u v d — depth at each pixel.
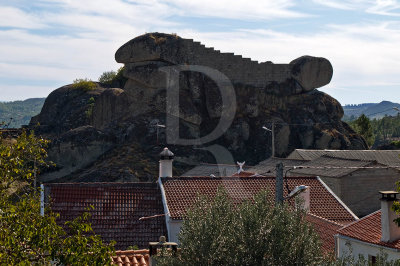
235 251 17.44
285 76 99.38
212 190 37.41
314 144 94.62
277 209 18.34
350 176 48.38
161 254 18.89
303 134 94.62
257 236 17.50
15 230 16.23
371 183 48.94
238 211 18.45
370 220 30.98
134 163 77.56
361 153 69.31
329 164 55.88
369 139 129.50
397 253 26.38
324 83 103.00
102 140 83.69
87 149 82.50
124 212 35.75
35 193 17.95
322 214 36.97
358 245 29.23
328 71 102.94
